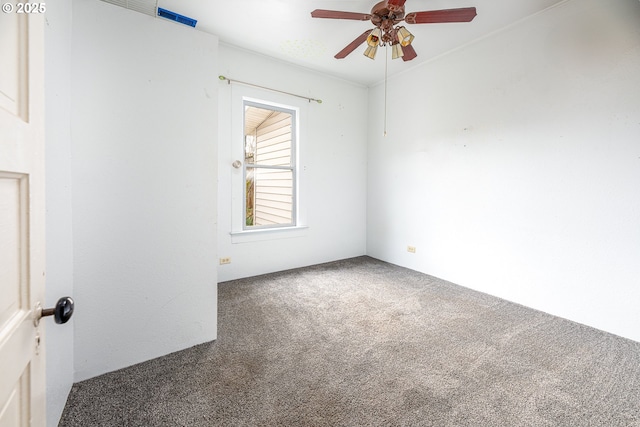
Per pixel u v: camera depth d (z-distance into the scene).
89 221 1.46
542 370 1.63
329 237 3.87
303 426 1.23
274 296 2.68
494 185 2.69
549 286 2.36
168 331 1.74
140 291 1.63
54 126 1.20
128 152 1.55
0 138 0.48
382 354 1.78
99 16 1.45
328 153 3.76
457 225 3.02
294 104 3.40
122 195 1.55
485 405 1.36
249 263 3.25
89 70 1.43
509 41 2.52
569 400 1.40
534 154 2.40
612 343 1.91
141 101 1.58
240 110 3.05
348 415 1.30
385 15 1.92
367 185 4.17
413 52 2.35
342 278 3.21
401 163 3.62
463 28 2.55
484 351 1.82
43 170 0.68
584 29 2.09
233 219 3.11
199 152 1.79
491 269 2.75
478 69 2.76
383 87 3.82
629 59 1.92
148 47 1.59
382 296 2.70
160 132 1.65
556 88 2.25
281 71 3.28
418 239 3.45
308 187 3.62
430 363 1.69
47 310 0.67
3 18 0.51
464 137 2.91
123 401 1.36
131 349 1.62
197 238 1.81
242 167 3.12
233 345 1.86
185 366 1.63
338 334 2.01
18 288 0.57
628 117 1.93
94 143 1.46
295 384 1.50
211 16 2.40
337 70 3.52
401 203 3.65
